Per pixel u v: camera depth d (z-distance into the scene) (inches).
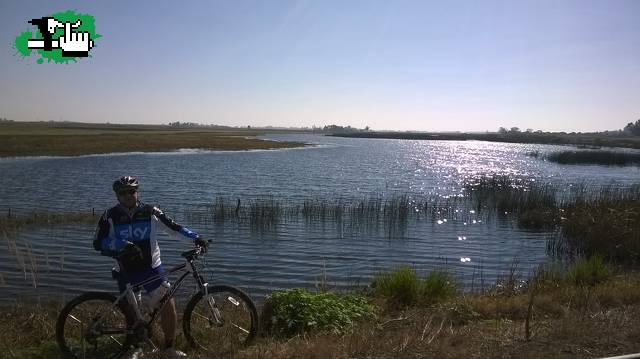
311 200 1139.9
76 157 2294.5
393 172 1934.1
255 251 671.8
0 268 544.1
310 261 624.1
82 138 3307.1
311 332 253.8
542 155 3122.5
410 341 234.5
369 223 896.3
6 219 807.7
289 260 626.2
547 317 295.3
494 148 4402.1
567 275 437.7
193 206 1050.7
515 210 1037.8
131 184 220.1
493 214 1007.0
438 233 820.0
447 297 355.9
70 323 239.6
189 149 3075.8
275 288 505.4
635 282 391.5
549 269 508.4
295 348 226.5
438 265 616.7
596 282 408.5
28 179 1435.8
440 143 5664.4
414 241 757.9
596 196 1063.6
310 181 1573.6
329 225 869.8
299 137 7012.8
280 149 3479.3
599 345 233.6
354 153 3245.6
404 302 344.5
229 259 623.8
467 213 1013.8
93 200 1092.5
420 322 280.4
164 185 1403.8
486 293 385.1
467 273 579.2
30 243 671.8
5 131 4266.7
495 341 242.1
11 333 267.1
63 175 1550.2
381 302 329.4
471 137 7086.6
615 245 671.8
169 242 692.1
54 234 727.7
